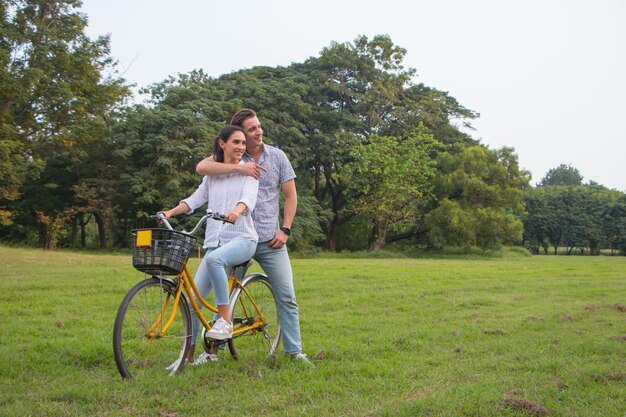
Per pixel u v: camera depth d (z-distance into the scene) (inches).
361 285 413.7
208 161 176.6
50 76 914.1
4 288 344.8
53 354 191.5
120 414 131.0
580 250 2224.4
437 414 128.2
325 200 1534.2
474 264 759.1
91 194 1114.1
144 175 1071.0
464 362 189.3
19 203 1182.9
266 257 185.9
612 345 209.6
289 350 186.9
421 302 346.9
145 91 1194.6
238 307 187.3
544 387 150.7
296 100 1243.2
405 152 1318.9
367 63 1402.6
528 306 337.1
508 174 1406.3
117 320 156.9
